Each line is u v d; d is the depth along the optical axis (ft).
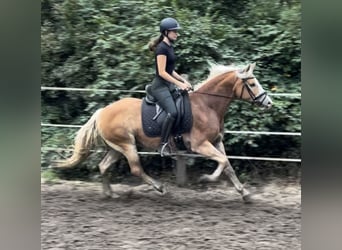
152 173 29.48
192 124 22.93
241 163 28.96
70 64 30.86
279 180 28.07
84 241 19.11
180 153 23.53
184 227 20.53
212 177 22.67
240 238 19.39
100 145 24.98
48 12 32.32
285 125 28.14
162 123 22.90
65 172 29.14
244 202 23.81
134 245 18.72
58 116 30.48
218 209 22.95
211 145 23.06
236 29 30.12
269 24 30.42
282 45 29.12
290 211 22.72
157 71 22.45
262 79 29.01
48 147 28.86
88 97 29.76
